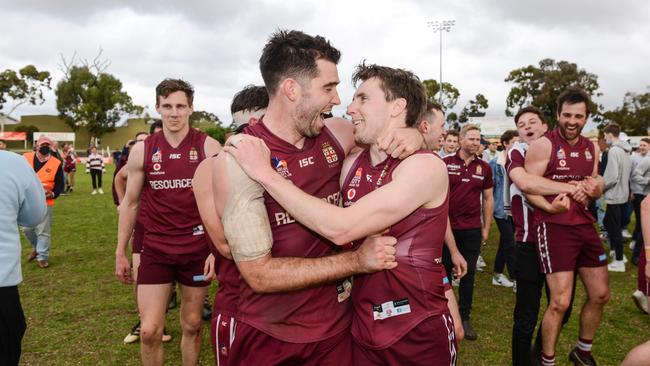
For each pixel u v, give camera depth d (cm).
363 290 178
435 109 287
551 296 319
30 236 656
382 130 179
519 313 331
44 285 567
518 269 336
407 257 172
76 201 1421
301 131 173
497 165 566
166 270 296
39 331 420
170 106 303
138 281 297
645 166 695
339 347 180
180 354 376
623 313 469
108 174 2731
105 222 1043
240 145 162
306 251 174
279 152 174
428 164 168
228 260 187
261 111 261
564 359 364
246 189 161
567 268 311
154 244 295
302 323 173
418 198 163
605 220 663
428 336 171
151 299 291
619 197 638
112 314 466
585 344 338
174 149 304
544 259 318
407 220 171
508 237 559
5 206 221
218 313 189
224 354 186
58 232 921
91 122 5447
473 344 397
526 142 418
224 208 164
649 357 223
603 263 321
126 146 713
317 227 156
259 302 173
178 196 294
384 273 173
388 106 177
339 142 191
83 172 2898
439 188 170
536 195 315
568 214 313
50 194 640
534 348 346
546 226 318
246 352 178
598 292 322
